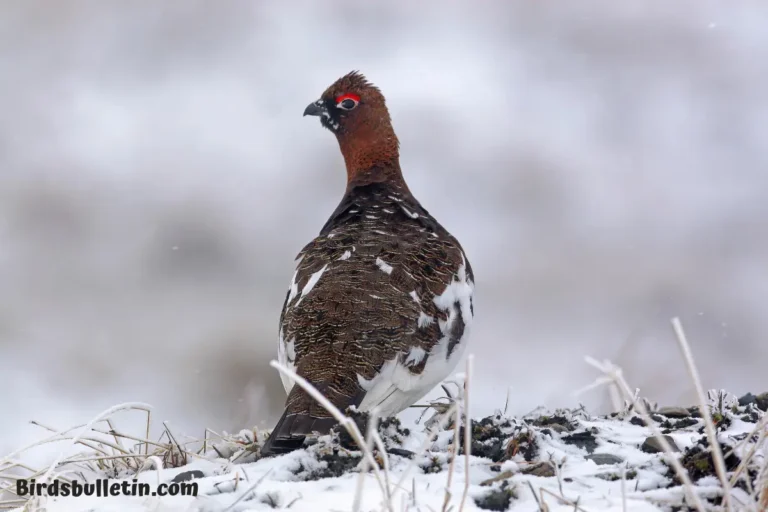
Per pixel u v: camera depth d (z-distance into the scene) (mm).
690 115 27031
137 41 32219
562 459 5879
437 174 23484
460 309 7223
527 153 24688
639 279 18406
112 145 26281
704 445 5746
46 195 22750
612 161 24719
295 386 6484
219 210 22203
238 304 17766
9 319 16969
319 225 21594
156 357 15328
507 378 13344
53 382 14430
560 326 16234
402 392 6691
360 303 6844
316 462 6035
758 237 20922
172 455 6734
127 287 18766
